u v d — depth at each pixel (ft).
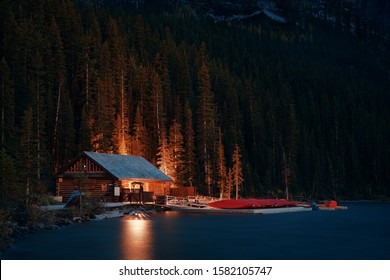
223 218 148.05
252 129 362.53
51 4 362.74
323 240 95.04
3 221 87.30
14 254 74.69
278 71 534.37
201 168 309.01
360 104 493.77
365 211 202.18
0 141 217.56
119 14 543.80
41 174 208.13
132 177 187.83
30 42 282.15
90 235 98.63
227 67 475.31
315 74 558.15
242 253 77.25
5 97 232.73
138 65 385.09
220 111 360.89
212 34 642.63
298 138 376.48
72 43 322.34
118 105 309.42
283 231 111.14
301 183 353.10
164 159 264.93
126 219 137.59
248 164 315.58
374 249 82.84
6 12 298.35
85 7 442.50
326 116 440.86
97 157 188.65
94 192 184.34
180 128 309.22
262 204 188.85
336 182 375.86
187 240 92.48
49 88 269.85
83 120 248.73
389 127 443.32
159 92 310.04
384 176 401.90
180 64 364.17
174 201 201.16
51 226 110.22
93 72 296.30
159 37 488.44
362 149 416.87
